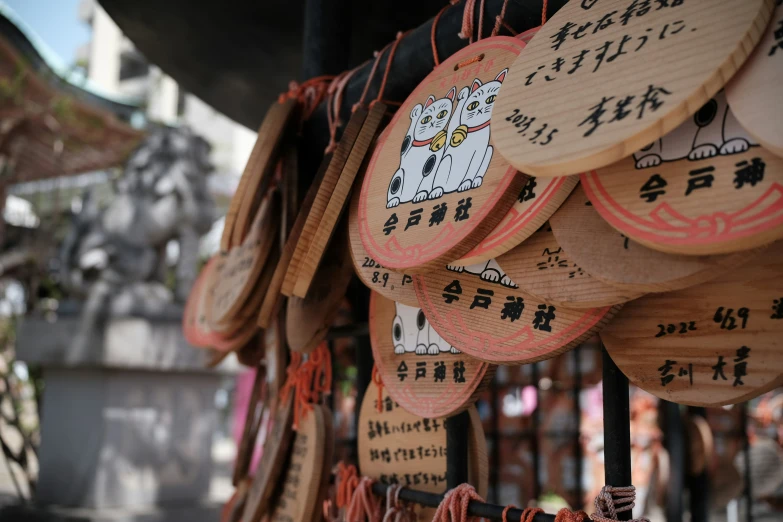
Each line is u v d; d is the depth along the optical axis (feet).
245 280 4.80
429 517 4.26
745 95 2.11
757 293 2.56
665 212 2.26
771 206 2.06
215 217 14.89
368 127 3.81
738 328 2.56
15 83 17.56
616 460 2.97
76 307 13.25
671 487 7.88
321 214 3.79
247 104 9.27
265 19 7.38
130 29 8.18
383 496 4.34
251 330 5.28
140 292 13.39
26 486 17.65
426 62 4.04
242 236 4.52
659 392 2.68
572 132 2.31
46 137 20.40
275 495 5.06
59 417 13.06
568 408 9.53
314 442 4.56
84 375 12.89
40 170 22.79
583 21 2.64
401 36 4.20
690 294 2.69
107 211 13.75
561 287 2.65
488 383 3.46
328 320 4.20
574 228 2.62
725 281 2.63
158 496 13.11
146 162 14.03
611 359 3.01
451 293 3.18
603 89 2.34
